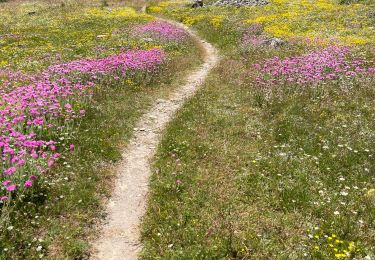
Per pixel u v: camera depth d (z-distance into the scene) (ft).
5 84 60.75
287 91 57.47
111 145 41.19
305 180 33.06
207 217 28.76
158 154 40.27
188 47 100.12
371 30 103.35
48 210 28.96
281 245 25.53
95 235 27.89
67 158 36.47
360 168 34.53
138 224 29.45
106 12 172.35
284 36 102.01
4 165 31.30
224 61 84.94
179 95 62.75
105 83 62.64
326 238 25.55
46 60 83.41
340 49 79.82
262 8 152.97
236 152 39.24
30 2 196.75
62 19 151.23
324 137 40.81
